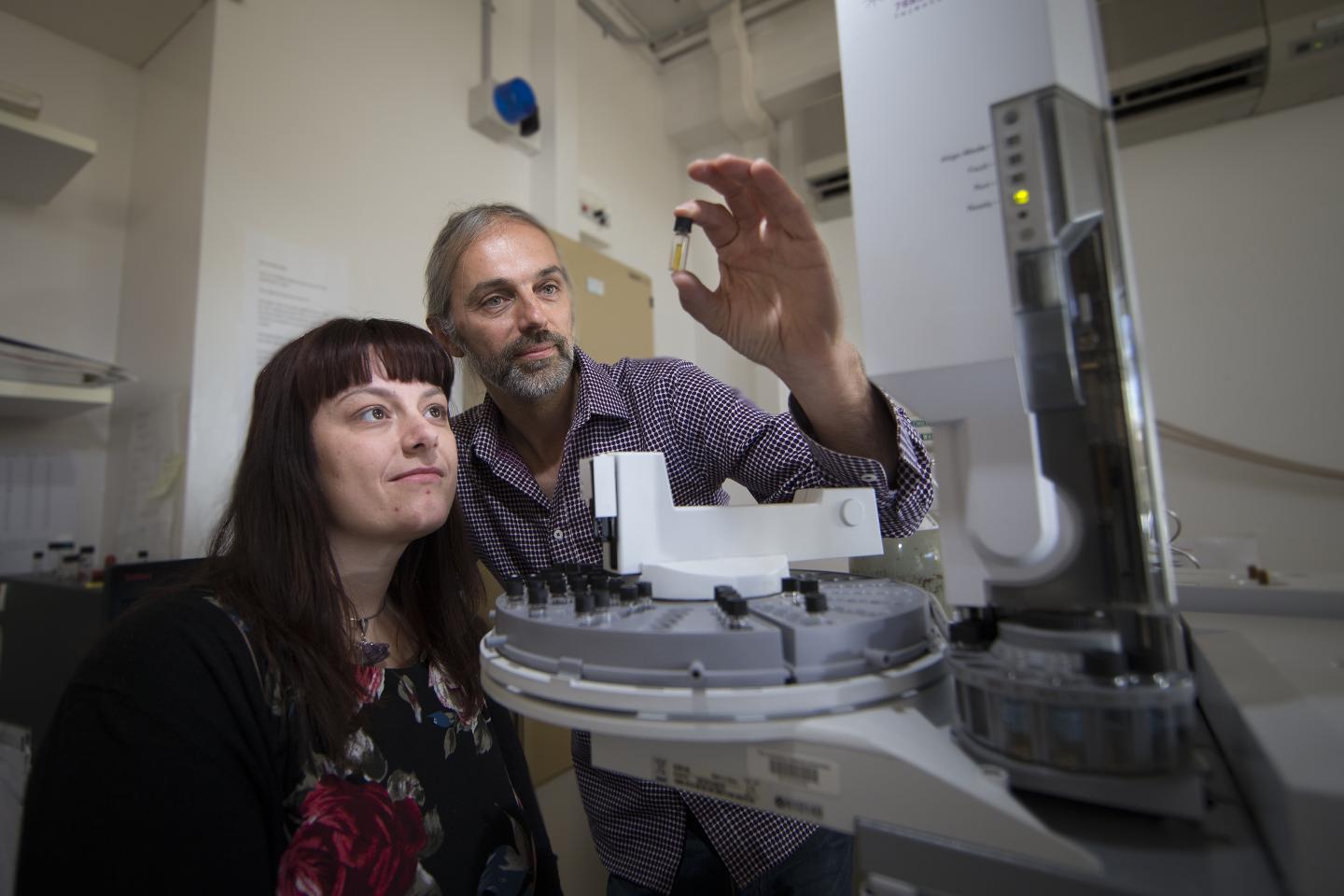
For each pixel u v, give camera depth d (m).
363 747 0.57
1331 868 0.22
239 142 1.23
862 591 0.48
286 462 0.61
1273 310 1.79
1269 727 0.28
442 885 0.58
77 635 0.87
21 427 1.15
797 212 0.45
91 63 1.27
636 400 0.97
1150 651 0.31
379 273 1.53
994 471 0.34
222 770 0.48
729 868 0.80
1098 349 0.32
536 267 0.91
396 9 1.63
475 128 1.87
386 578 0.69
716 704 0.33
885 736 0.31
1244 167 1.83
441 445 0.64
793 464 0.79
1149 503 0.32
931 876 0.28
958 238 0.34
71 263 1.22
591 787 0.89
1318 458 1.73
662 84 2.81
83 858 0.42
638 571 0.50
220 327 1.17
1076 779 0.28
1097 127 0.33
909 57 0.36
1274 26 1.59
